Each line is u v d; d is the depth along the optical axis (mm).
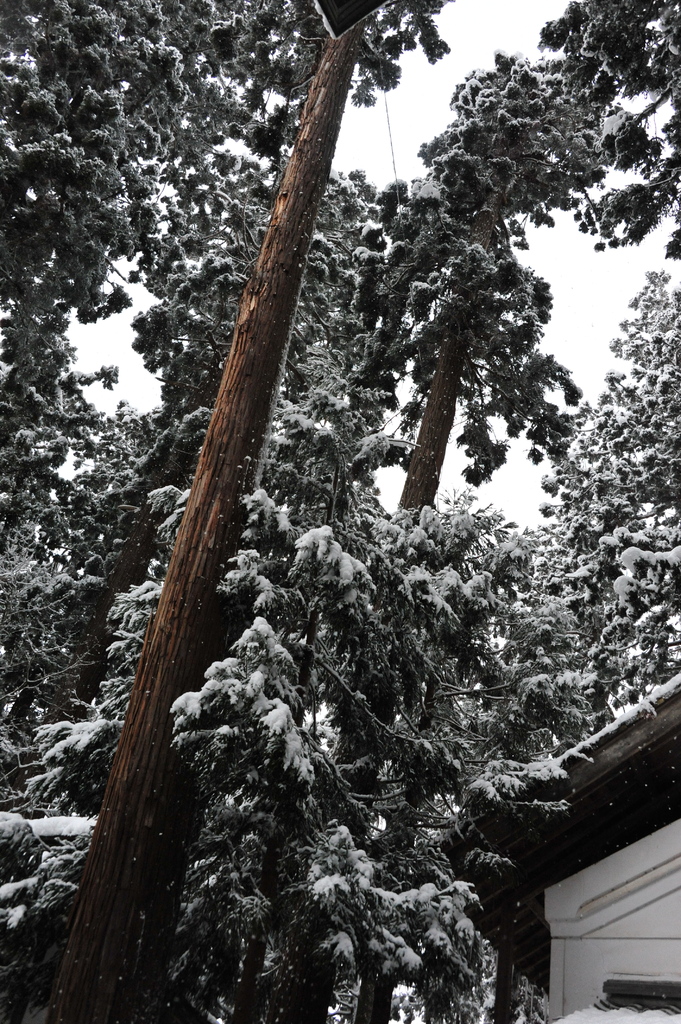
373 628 7832
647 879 6805
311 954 6312
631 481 19250
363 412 10992
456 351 12719
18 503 18812
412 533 8930
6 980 6309
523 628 9633
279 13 13047
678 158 11664
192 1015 7316
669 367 19141
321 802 7398
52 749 7316
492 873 7508
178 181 17891
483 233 13914
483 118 14391
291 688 6793
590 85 12062
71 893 6289
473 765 8680
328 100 10523
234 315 15656
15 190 12586
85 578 18578
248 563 6953
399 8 14188
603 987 6418
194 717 6031
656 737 6848
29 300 13945
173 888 6141
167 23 17750
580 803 7246
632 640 15766
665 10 10875
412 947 6707
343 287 15836
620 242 12578
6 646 17984
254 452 7914
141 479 16594
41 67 14758
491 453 14281
